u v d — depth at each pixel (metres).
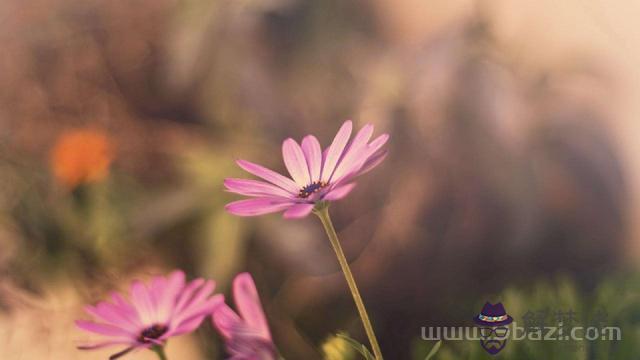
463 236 0.82
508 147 0.82
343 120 0.83
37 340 0.80
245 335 0.61
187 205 0.82
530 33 0.84
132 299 0.63
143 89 0.85
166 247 0.82
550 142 0.83
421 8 0.85
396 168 0.84
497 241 0.82
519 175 0.82
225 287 0.81
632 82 0.84
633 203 0.82
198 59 0.85
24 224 0.81
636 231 0.82
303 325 0.80
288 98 0.84
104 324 0.62
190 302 0.62
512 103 0.82
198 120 0.84
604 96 0.84
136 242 0.81
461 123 0.82
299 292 0.81
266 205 0.60
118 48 0.87
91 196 0.82
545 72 0.83
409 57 0.84
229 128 0.84
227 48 0.84
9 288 0.81
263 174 0.61
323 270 0.82
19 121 0.85
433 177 0.83
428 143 0.83
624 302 0.75
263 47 0.84
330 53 0.84
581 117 0.83
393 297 0.81
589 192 0.82
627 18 0.85
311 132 0.83
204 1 0.85
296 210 0.59
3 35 0.89
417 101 0.82
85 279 0.81
